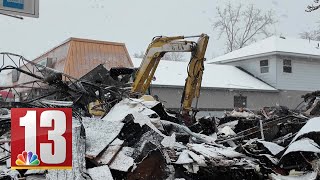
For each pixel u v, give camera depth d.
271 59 25.39
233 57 28.14
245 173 6.53
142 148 6.20
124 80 11.95
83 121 6.99
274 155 7.22
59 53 15.93
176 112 10.20
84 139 6.10
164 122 8.39
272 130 8.95
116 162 6.01
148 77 10.85
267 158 7.05
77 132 6.00
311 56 25.78
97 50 15.57
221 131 9.41
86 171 5.59
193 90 10.59
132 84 11.22
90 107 8.97
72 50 15.00
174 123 8.50
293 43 27.28
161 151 6.36
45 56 17.56
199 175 6.41
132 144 6.83
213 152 6.79
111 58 15.75
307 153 6.90
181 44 10.67
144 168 5.99
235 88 23.08
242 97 23.66
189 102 10.51
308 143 6.88
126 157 6.12
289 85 25.42
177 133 8.14
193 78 10.57
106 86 9.73
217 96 22.92
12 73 16.44
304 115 10.51
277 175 6.73
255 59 26.48
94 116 8.83
